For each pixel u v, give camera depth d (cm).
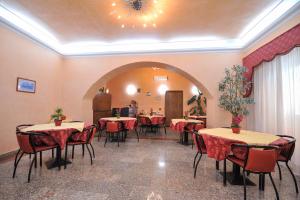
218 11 353
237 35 470
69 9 350
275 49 353
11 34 394
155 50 542
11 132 394
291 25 324
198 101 886
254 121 451
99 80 585
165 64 552
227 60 522
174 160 372
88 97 612
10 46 392
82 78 584
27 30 426
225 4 329
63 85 591
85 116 600
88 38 500
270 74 383
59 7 344
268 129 388
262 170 210
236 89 455
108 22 404
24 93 432
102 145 499
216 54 527
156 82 971
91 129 353
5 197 220
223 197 228
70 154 405
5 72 380
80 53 575
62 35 479
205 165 344
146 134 695
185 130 510
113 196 226
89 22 404
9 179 270
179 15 370
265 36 404
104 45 561
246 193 239
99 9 350
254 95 446
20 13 365
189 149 464
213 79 526
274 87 369
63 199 217
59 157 319
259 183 252
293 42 305
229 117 519
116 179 276
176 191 241
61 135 300
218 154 256
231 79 460
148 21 396
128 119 540
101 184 258
